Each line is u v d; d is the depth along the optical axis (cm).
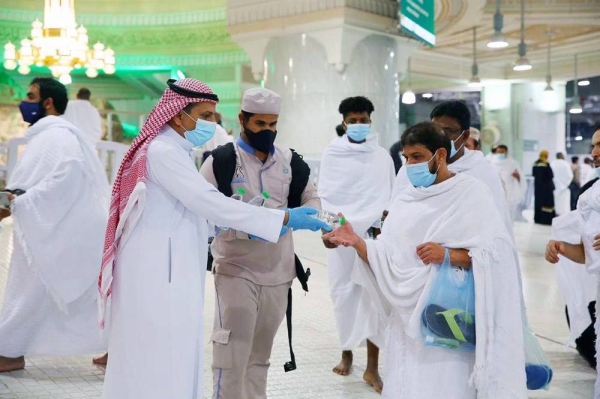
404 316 280
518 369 271
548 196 1522
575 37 1656
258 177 302
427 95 2259
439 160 281
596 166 346
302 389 391
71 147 387
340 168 438
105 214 403
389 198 438
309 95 1070
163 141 262
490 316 267
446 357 275
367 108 438
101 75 2070
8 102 1908
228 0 1138
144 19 1880
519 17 1428
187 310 260
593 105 2142
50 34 1347
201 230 273
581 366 452
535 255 975
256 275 297
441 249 271
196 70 1902
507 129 2061
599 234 315
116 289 262
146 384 253
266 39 1109
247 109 297
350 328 411
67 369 406
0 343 390
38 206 375
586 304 446
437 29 1473
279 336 501
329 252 419
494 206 280
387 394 288
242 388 296
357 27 1044
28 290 387
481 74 1989
